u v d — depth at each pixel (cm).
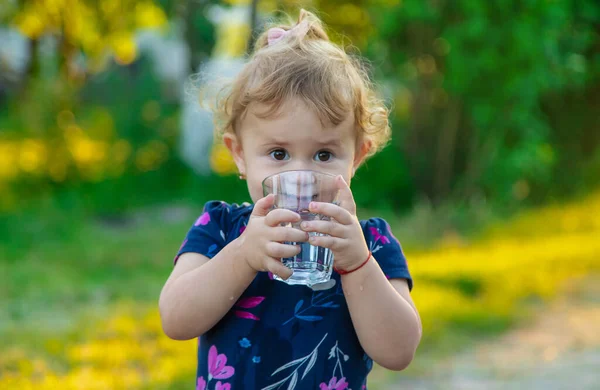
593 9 1027
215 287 183
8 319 546
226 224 206
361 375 194
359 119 197
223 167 1207
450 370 447
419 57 1010
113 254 809
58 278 702
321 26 231
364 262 180
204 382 195
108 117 1368
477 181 1020
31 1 1112
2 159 1205
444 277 656
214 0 1198
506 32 929
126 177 1238
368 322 183
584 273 740
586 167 1148
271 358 189
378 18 983
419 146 1091
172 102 1425
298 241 172
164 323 191
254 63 199
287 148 189
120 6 1144
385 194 1091
